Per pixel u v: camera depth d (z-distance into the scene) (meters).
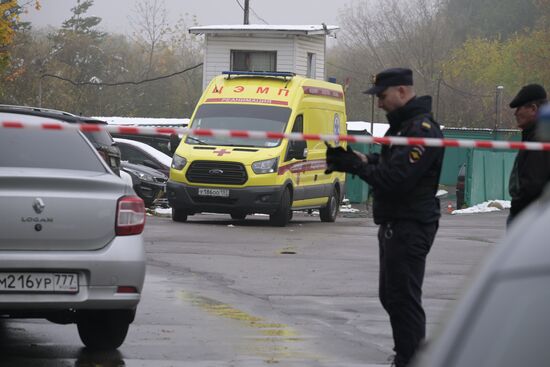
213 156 46.78
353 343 19.55
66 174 17.03
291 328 21.05
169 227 44.47
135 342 19.12
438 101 147.38
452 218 61.44
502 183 79.38
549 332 4.86
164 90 154.38
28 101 126.81
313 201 51.28
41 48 142.25
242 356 18.05
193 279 28.17
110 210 16.95
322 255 34.78
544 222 5.20
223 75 51.34
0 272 16.36
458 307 5.05
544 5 148.50
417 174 14.60
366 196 75.19
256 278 28.69
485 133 111.88
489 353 4.84
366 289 27.02
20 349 18.34
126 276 16.91
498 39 169.62
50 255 16.48
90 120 24.56
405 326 15.02
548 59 144.25
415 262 15.00
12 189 16.50
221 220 51.91
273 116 48.69
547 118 5.52
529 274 4.99
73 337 19.62
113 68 148.88
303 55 90.69
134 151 62.28
